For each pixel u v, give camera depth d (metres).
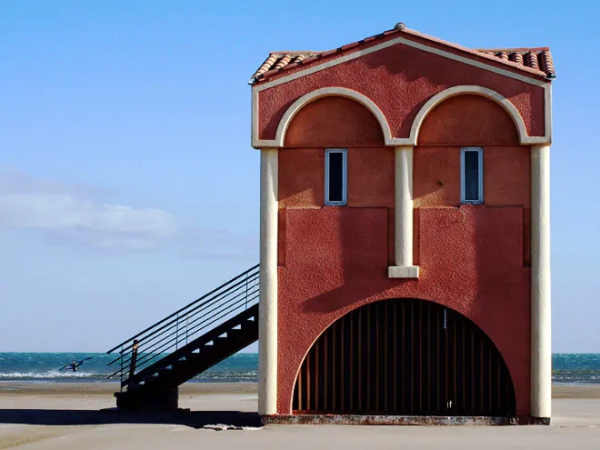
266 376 22.50
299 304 22.62
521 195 22.41
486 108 22.59
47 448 20.31
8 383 62.59
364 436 20.78
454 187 22.59
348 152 22.84
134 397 27.31
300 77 22.84
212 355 26.22
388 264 22.55
